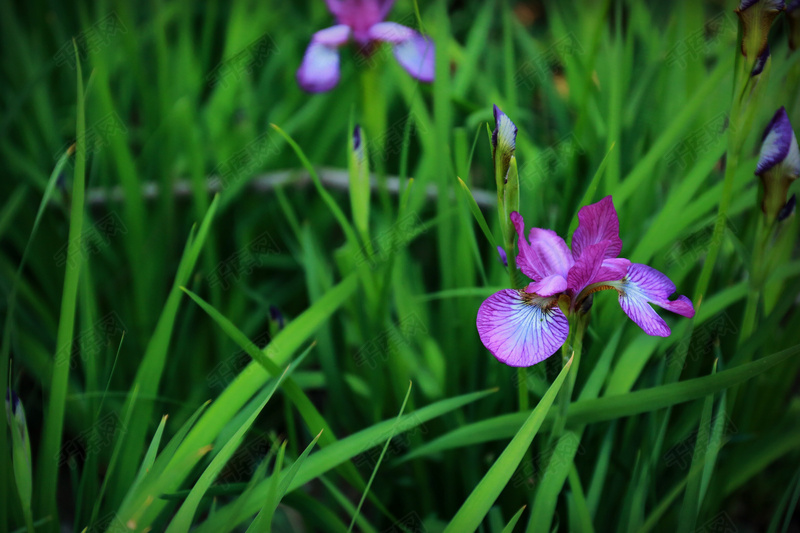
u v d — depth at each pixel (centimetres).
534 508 43
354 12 56
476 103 72
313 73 58
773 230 45
